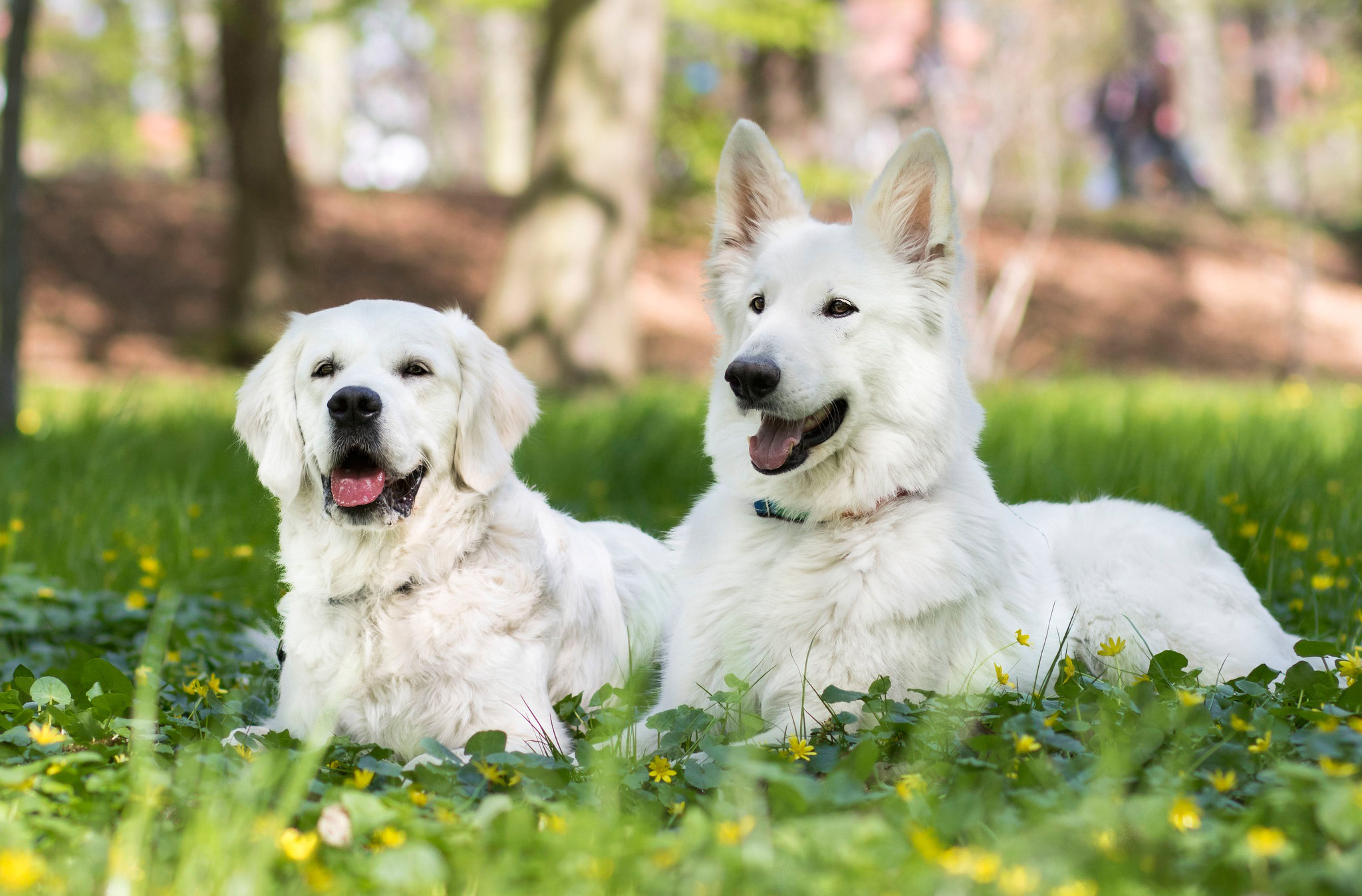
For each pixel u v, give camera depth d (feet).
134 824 7.89
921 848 7.56
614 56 47.03
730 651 12.45
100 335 60.70
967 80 57.41
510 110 134.41
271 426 12.73
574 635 13.32
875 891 7.19
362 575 11.97
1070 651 13.39
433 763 9.70
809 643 12.03
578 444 29.76
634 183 48.16
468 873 7.75
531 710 11.87
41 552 20.49
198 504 22.57
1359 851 7.28
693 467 28.17
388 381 11.97
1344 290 87.51
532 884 7.72
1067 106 80.43
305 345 12.50
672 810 9.45
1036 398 37.83
